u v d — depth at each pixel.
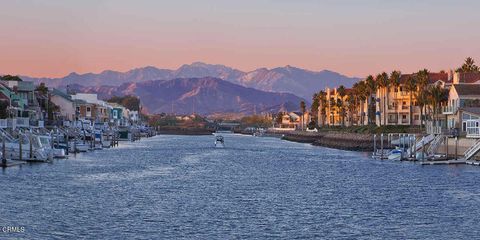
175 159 149.88
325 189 86.69
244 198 76.31
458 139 138.75
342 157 163.12
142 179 97.19
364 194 81.12
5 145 113.50
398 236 54.22
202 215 63.06
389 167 124.06
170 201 72.44
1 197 70.19
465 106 159.25
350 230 56.44
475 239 53.31
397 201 74.56
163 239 51.72
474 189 85.75
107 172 106.88
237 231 55.44
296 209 67.94
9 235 51.03
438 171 112.44
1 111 152.50
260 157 163.50
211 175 107.00
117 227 55.88
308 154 179.50
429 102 189.25
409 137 149.12
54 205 66.31
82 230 54.09
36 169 105.19
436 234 55.12
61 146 148.75
